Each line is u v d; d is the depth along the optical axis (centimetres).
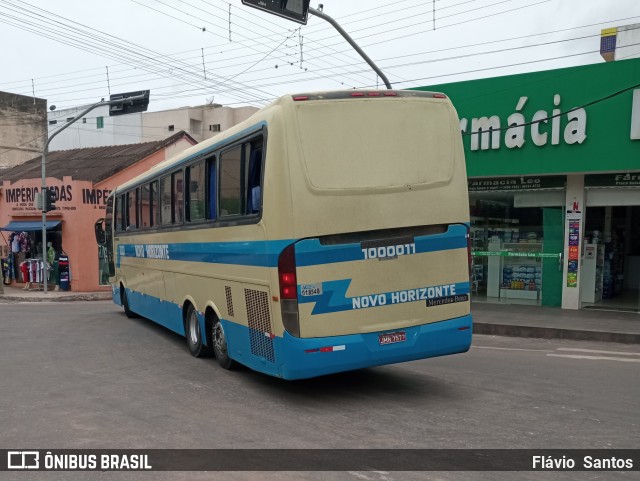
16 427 568
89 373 814
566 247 1380
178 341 1094
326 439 515
